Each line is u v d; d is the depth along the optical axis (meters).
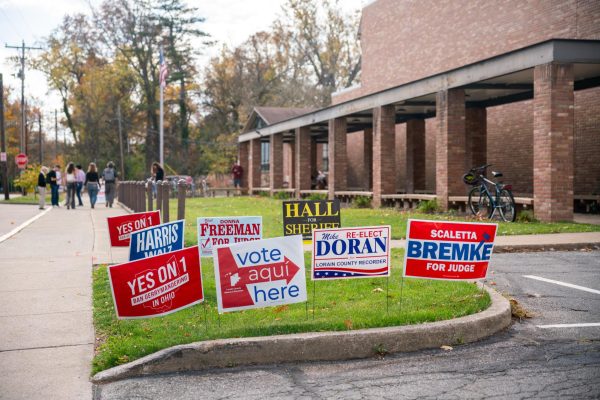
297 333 6.09
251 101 68.50
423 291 8.12
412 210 22.05
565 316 7.33
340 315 6.75
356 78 67.38
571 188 16.17
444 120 20.45
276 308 7.23
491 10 27.92
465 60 30.08
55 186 30.64
